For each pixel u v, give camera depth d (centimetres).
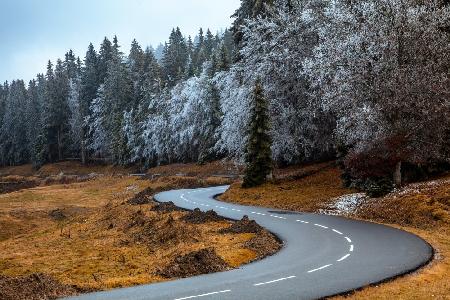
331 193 3347
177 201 3747
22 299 1192
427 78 2803
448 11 2995
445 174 3042
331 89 3234
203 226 2519
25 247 2447
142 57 9781
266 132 3975
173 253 1898
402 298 1118
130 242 2295
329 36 3428
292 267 1475
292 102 4231
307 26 4009
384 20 2995
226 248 1877
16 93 12750
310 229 2247
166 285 1306
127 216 3086
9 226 3491
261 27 4222
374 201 2783
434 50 2873
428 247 1742
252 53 4400
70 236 2675
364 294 1155
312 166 4366
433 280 1303
